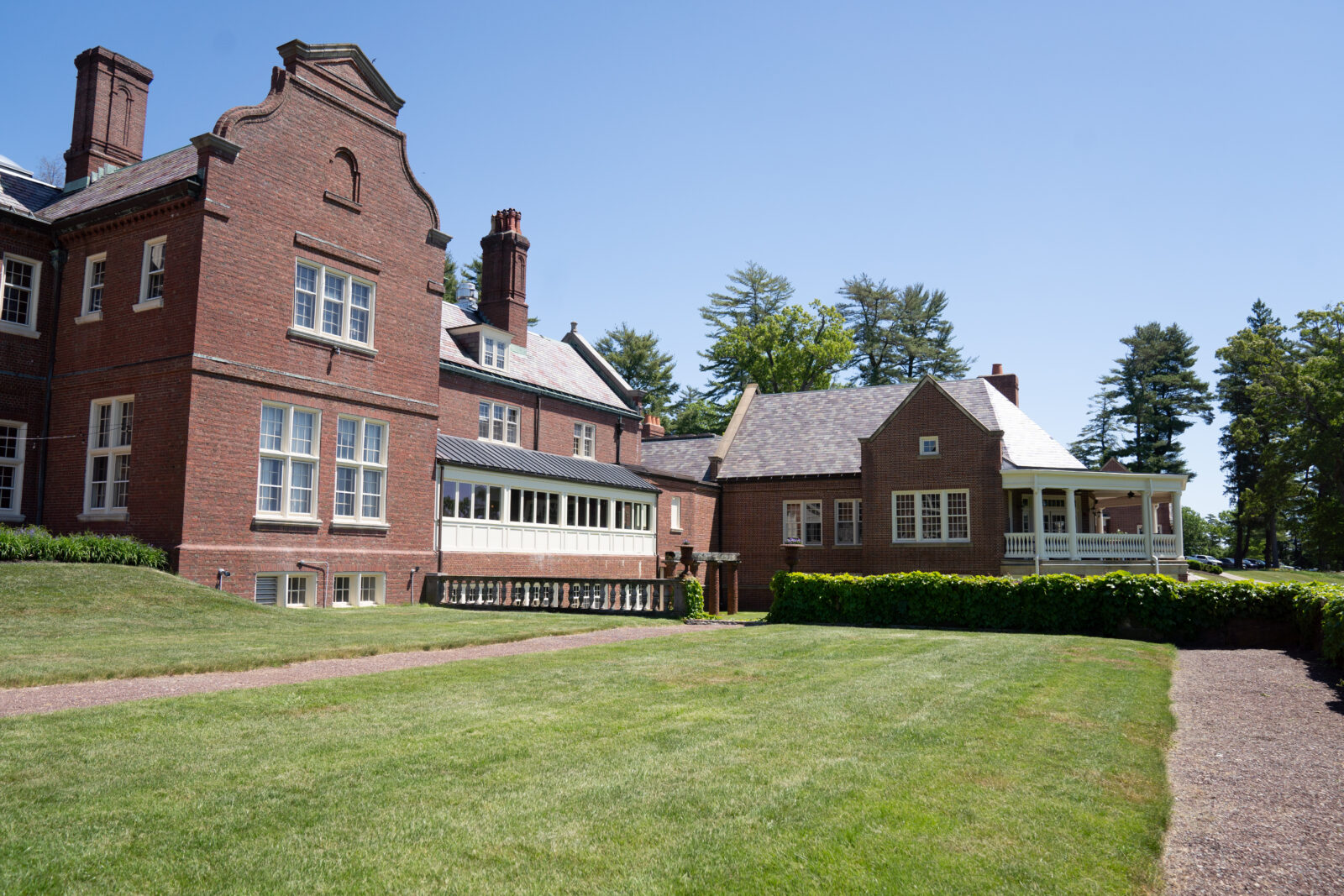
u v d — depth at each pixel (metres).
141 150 26.27
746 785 6.18
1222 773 7.38
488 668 11.26
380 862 4.72
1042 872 4.85
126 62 25.77
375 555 22.53
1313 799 6.59
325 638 13.66
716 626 19.25
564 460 32.31
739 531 37.59
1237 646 17.75
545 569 28.25
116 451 19.91
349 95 22.84
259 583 20.00
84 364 20.89
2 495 20.55
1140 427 83.19
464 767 6.48
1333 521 53.59
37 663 10.15
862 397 39.72
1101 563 30.50
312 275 21.73
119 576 16.75
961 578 20.12
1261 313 81.38
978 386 36.06
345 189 22.66
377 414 23.03
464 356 30.30
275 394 20.42
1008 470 31.11
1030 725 8.55
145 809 5.41
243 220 19.91
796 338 63.50
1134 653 15.19
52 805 5.43
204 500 18.80
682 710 8.81
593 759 6.78
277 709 8.28
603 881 4.56
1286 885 4.91
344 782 6.03
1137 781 6.73
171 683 9.80
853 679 11.13
